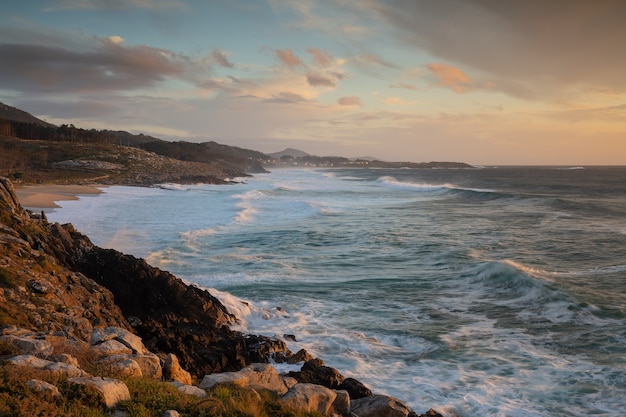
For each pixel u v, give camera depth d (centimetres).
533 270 2700
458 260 2998
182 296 1997
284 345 1705
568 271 2736
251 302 2222
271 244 3559
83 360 1012
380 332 1883
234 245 3503
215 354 1639
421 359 1634
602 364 1552
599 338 1766
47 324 1292
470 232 4172
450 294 2359
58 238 2241
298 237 3841
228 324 1938
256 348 1670
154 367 1057
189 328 1822
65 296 1603
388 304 2214
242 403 902
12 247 1812
